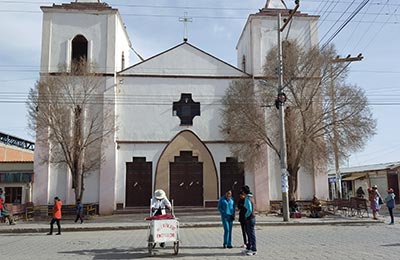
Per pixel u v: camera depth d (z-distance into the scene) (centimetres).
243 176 2970
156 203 1281
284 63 2566
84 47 3019
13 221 2325
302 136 2494
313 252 1175
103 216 2692
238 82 2912
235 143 2761
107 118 2833
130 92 2978
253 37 3105
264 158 2873
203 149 2953
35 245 1475
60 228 1942
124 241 1553
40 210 2731
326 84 2536
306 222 2152
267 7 3216
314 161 2559
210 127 3002
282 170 2239
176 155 2933
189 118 3003
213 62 3077
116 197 2820
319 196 2911
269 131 2684
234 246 1341
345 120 2477
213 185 2905
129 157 2902
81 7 2997
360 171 4388
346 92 2508
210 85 3050
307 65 2558
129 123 2942
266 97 2644
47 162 2712
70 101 2695
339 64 2559
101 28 3002
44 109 2616
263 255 1138
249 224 1178
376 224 2130
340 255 1116
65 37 2981
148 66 3023
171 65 3042
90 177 2820
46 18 2984
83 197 2791
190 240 1529
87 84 2758
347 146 2486
